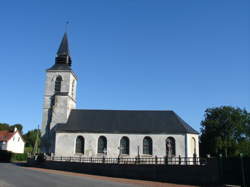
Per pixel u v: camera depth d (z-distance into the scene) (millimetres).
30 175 27391
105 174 36750
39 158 48375
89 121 53094
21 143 85500
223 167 24500
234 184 23328
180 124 51750
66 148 50156
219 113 74000
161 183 27859
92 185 21656
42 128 54344
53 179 24688
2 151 62594
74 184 21531
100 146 50469
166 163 32031
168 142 49906
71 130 50812
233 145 70000
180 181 28234
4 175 25906
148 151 50000
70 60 60531
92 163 38875
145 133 50562
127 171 34156
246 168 22484
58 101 54625
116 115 54531
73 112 55812
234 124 71688
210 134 74438
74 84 60062
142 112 55156
